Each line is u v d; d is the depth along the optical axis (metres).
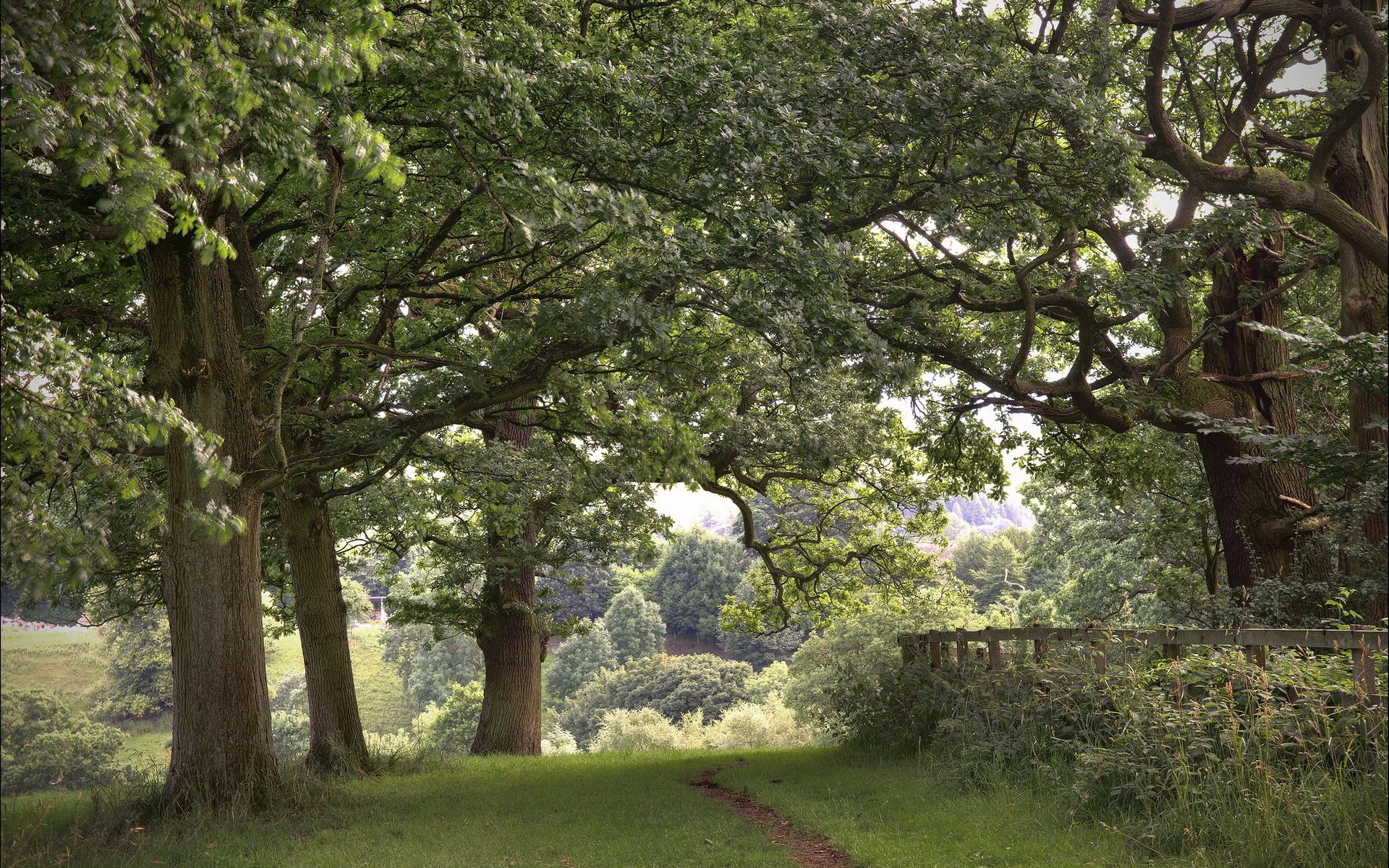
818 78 12.98
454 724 61.19
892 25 13.07
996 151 13.11
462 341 14.85
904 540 27.77
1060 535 32.12
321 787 12.31
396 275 13.20
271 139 8.02
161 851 9.15
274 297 14.89
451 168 12.35
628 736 61.41
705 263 11.88
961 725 11.45
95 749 12.70
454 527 23.77
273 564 20.91
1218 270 15.66
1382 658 7.05
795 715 47.53
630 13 14.75
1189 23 15.94
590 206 10.36
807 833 9.41
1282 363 17.11
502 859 8.73
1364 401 14.62
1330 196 14.77
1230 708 7.75
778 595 27.12
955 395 20.91
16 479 7.00
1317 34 16.31
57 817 10.20
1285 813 6.73
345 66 7.86
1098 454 21.89
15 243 9.55
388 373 13.66
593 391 12.66
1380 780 6.47
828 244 11.98
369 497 20.61
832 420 20.31
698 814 10.73
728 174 11.93
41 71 7.08
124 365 8.05
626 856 8.62
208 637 11.02
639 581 110.94
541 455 19.48
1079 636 10.91
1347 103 15.27
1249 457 11.80
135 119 6.80
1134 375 17.53
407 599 23.03
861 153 12.68
